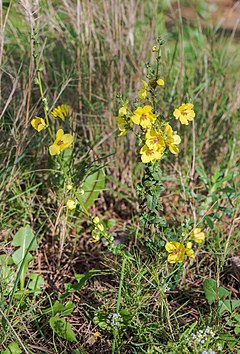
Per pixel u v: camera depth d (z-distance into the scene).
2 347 0.75
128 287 0.81
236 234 0.96
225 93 1.21
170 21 1.55
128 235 0.98
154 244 0.84
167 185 1.10
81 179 0.97
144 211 0.91
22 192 0.96
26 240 0.88
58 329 0.78
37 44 0.83
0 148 0.98
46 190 1.01
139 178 1.09
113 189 1.09
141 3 1.32
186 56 1.42
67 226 0.96
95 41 1.12
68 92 1.12
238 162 1.08
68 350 0.78
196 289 0.88
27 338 0.79
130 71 1.13
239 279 0.89
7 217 0.94
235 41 1.66
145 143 0.76
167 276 0.80
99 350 0.79
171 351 0.73
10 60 1.16
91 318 0.83
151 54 1.18
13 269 0.87
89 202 1.00
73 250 0.93
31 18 0.92
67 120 1.04
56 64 1.18
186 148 1.09
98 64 1.11
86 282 0.89
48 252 0.95
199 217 0.96
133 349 0.76
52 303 0.85
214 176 0.96
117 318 0.75
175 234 0.84
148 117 0.75
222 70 1.25
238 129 1.17
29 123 1.00
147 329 0.77
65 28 1.16
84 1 1.16
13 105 1.06
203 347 0.73
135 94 1.10
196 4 1.89
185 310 0.85
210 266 0.92
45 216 0.98
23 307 0.82
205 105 1.18
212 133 1.16
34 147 1.02
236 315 0.79
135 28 1.27
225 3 1.93
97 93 1.10
